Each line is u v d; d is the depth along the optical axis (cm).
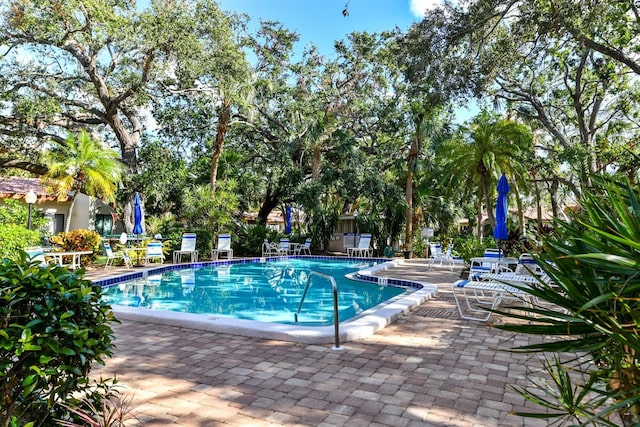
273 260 1788
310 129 2055
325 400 318
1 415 189
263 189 2403
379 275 1242
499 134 1675
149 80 1781
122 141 1944
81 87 1919
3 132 1702
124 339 493
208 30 1645
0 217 1341
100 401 236
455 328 557
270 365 400
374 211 2223
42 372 188
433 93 1280
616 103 1969
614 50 1242
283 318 749
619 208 152
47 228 1692
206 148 2344
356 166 2177
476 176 1798
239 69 1708
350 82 2406
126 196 1914
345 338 486
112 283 1076
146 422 279
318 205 2095
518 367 398
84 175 1605
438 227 2502
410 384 352
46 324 196
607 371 162
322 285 1165
